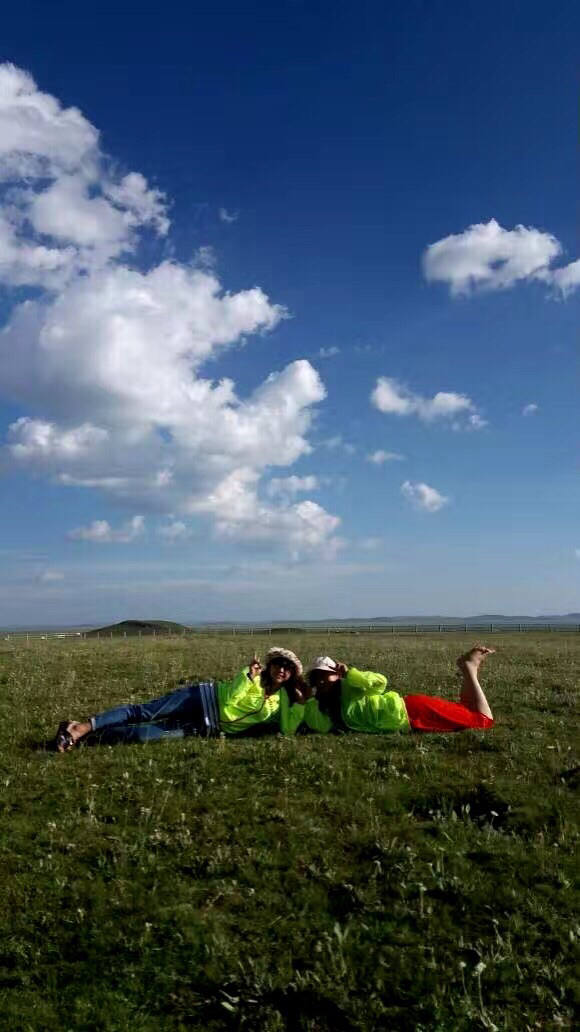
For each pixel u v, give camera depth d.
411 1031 2.14
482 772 3.89
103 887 2.78
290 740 4.61
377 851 3.04
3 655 10.10
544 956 2.42
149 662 8.85
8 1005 2.23
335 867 2.93
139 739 4.71
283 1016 2.20
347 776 3.87
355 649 12.30
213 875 2.88
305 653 11.02
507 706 5.93
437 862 2.91
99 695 6.41
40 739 4.82
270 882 2.82
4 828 3.29
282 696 4.99
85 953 2.45
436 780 3.79
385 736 4.75
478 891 2.73
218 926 2.55
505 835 3.17
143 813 3.38
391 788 3.67
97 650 11.37
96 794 3.67
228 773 3.96
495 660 10.14
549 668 9.02
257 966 2.36
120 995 2.27
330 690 4.97
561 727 5.06
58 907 2.68
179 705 4.86
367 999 2.25
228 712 4.79
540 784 3.71
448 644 14.95
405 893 2.73
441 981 2.32
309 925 2.58
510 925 2.54
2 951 2.46
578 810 3.39
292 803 3.51
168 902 2.68
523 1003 2.24
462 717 4.97
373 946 2.47
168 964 2.39
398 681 7.30
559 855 2.98
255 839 3.15
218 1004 2.23
